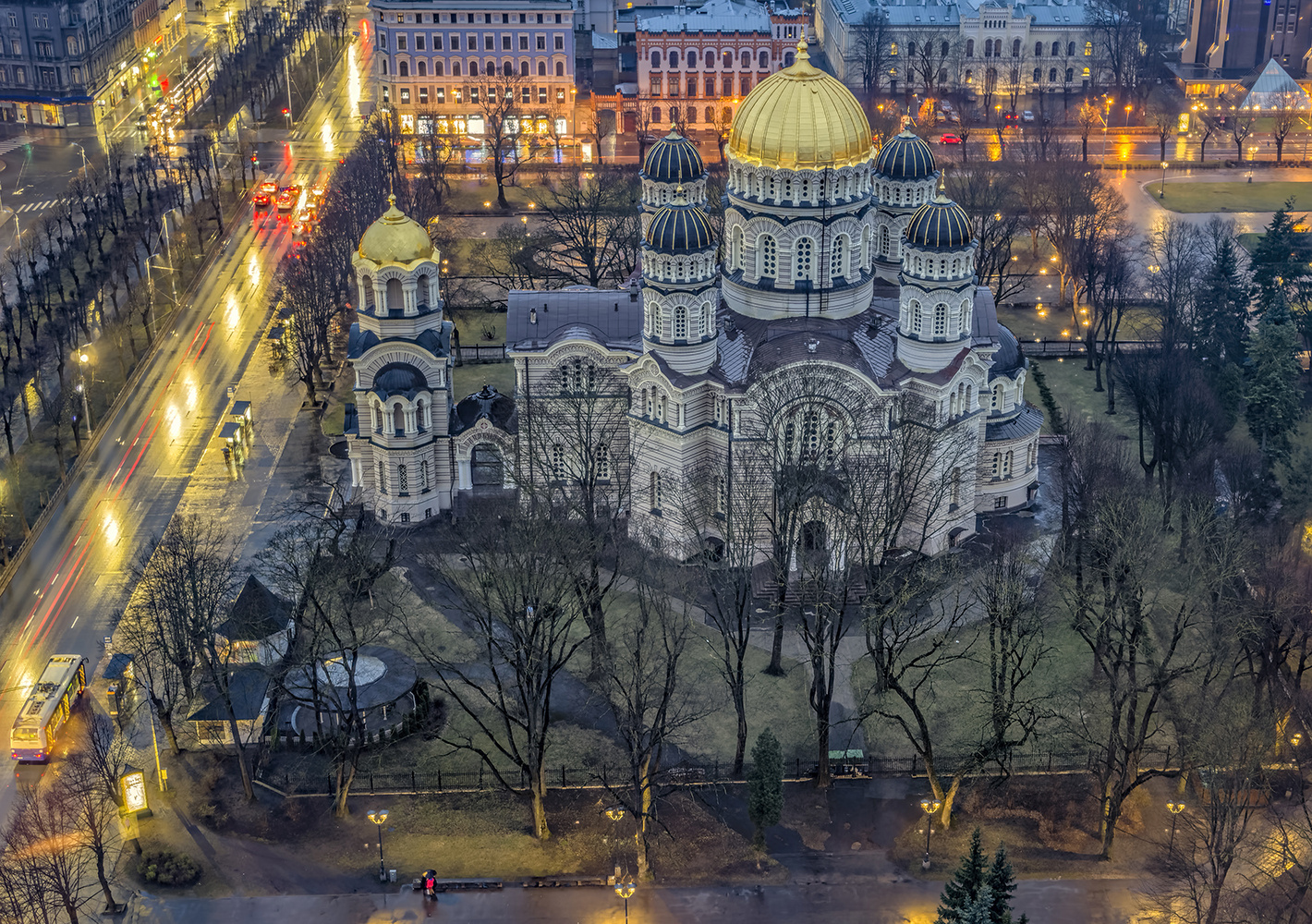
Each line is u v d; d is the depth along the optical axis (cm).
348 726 14900
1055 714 14738
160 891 13938
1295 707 15200
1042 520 19675
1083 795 14962
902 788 15125
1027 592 17512
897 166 19775
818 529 17650
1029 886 13825
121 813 14525
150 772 15400
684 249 17450
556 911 13650
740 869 14112
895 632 14900
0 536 19100
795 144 18200
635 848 14362
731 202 18788
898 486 15700
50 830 13962
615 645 17038
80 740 15850
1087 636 16288
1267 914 13212
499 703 15112
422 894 13862
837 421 17788
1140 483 18088
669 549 18500
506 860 14262
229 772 15400
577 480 17375
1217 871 13025
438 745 15762
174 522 17850
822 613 15200
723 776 15262
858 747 15650
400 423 19238
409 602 17962
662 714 14300
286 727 15825
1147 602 16375
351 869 14175
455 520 19450
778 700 16338
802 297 18712
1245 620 14650
